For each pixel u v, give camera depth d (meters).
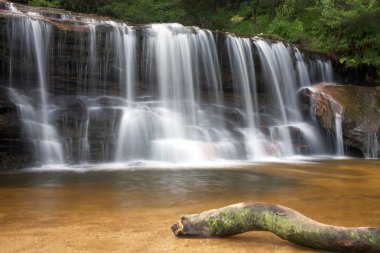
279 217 4.24
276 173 9.68
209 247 4.13
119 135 12.28
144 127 12.82
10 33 12.12
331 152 14.92
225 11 28.08
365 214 5.59
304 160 12.86
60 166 10.89
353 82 19.19
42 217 5.36
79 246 4.16
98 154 11.74
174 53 15.03
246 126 14.99
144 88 14.60
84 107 12.97
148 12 22.98
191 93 15.38
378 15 18.80
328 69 18.48
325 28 20.11
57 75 13.08
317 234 4.01
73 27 13.37
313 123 15.83
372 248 3.83
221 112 15.02
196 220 4.51
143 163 11.56
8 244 4.22
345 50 19.16
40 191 7.20
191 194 7.00
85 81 13.58
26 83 12.56
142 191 7.25
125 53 14.20
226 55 15.90
